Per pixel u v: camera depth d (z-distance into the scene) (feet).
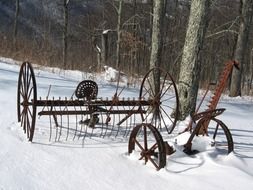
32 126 21.26
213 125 30.76
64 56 71.82
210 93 53.72
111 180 17.80
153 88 33.19
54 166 18.67
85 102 23.66
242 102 51.08
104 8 106.32
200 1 27.17
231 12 81.87
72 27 125.08
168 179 18.26
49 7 138.10
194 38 27.45
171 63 94.53
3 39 74.23
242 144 25.68
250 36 101.35
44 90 36.40
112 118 29.12
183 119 27.81
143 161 20.12
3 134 22.36
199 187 17.52
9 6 135.85
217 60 102.37
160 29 32.96
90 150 21.20
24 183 16.66
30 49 68.54
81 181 17.46
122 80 55.62
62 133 23.71
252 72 97.14
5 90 33.83
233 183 18.01
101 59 73.31
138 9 90.43
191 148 21.45
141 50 82.33
